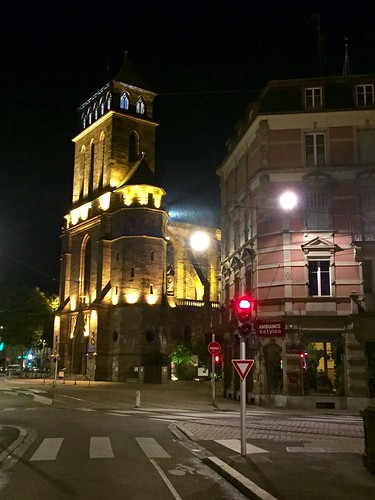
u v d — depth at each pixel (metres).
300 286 29.69
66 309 75.12
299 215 30.41
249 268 33.00
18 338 84.56
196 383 56.66
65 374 72.06
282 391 29.30
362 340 28.36
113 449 14.37
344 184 30.33
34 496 9.36
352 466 11.46
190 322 71.31
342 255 29.64
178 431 18.30
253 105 32.41
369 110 30.55
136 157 74.69
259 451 13.53
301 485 9.73
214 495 9.57
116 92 74.38
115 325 65.06
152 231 66.56
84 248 75.06
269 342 29.89
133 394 40.94
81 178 79.81
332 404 28.20
